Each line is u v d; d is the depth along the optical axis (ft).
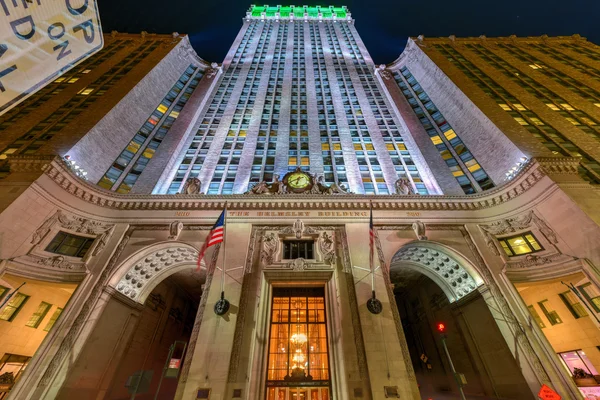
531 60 153.89
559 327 65.82
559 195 64.59
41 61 17.29
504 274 63.52
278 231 70.54
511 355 56.65
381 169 101.19
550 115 103.71
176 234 69.15
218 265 64.08
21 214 59.77
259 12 255.91
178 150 105.91
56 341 53.21
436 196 77.36
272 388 52.42
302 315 61.72
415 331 95.20
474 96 109.09
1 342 60.39
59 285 62.49
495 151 91.15
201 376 49.08
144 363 73.82
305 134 117.60
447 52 158.10
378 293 60.08
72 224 66.33
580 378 57.62
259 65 172.86
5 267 55.26
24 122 93.76
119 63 134.00
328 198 76.28
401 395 47.93
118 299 64.54
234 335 53.83
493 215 73.26
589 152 85.81
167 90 131.44
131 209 74.02
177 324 92.58
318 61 178.40
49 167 66.03
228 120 124.06
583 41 176.35
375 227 72.54
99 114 92.73
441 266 74.74
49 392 49.08
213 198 75.97
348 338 54.13
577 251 59.26
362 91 149.59
